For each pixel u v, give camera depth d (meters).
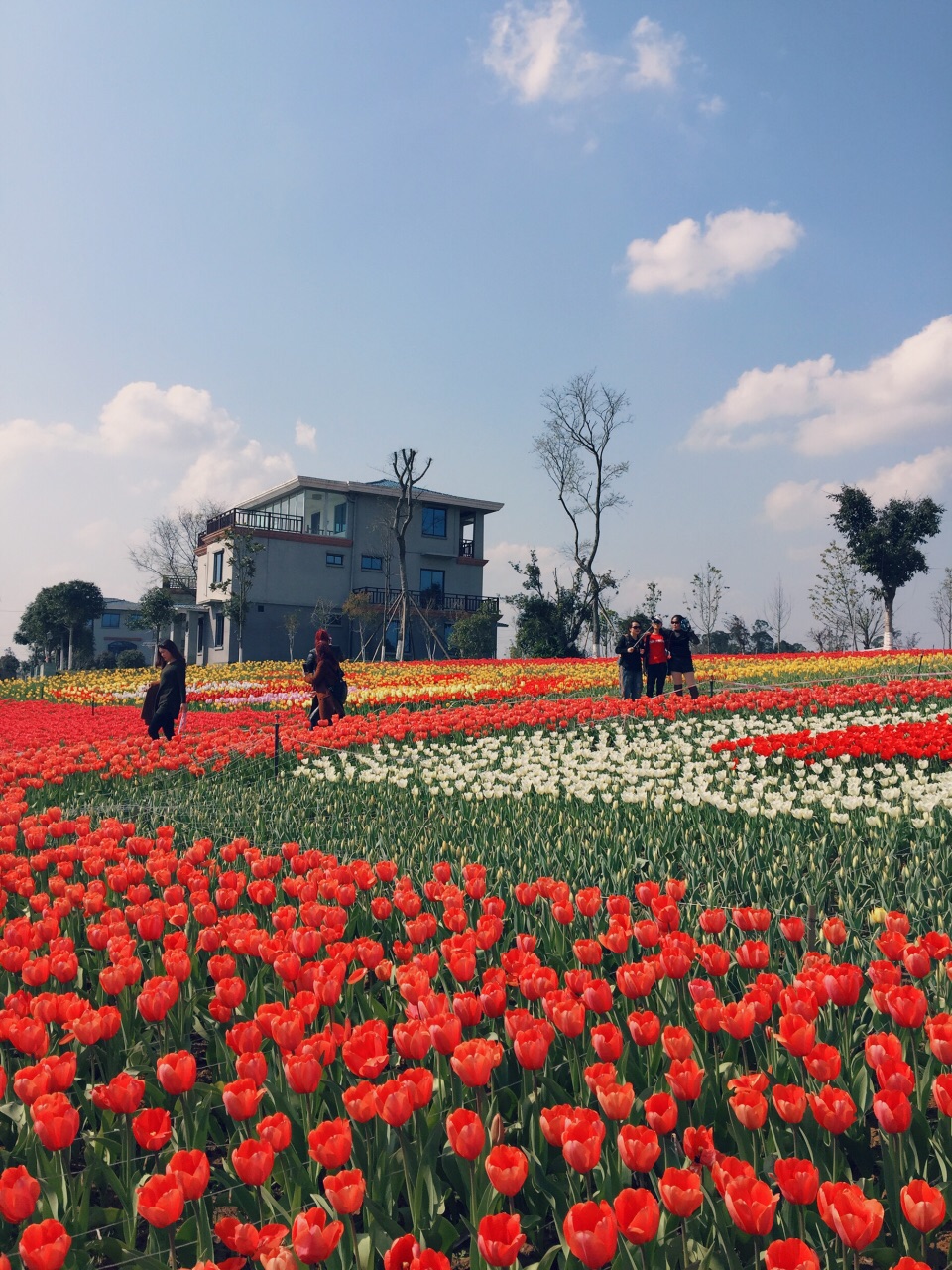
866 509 44.38
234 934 4.13
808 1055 2.86
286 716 20.22
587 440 51.97
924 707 15.04
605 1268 2.39
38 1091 2.87
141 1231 3.02
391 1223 2.56
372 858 6.70
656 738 13.53
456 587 60.59
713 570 58.03
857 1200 2.06
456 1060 2.73
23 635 73.38
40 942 4.35
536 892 4.74
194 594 68.69
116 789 11.05
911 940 4.74
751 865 6.00
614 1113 2.61
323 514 58.19
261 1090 2.84
